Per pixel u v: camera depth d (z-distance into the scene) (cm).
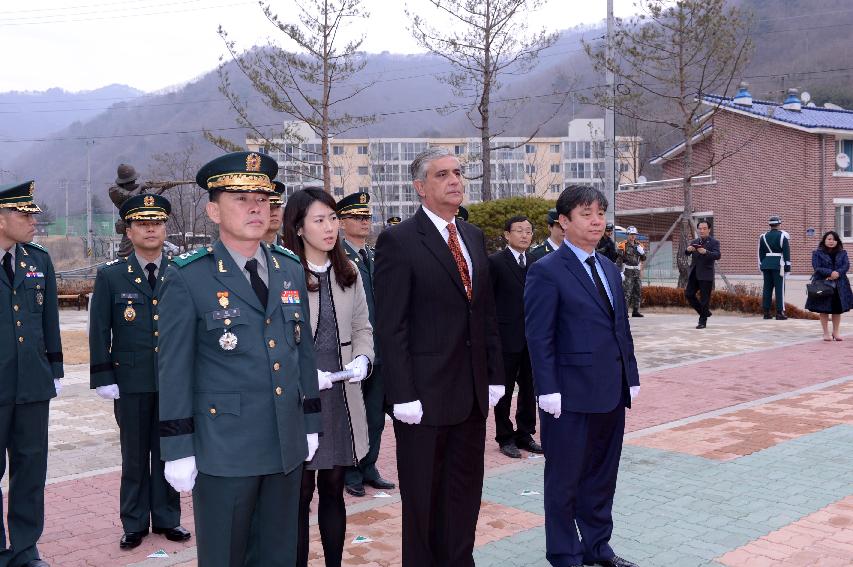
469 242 407
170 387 306
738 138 3506
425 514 385
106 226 8019
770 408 873
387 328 379
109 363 496
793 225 3344
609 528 448
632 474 632
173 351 308
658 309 2120
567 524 439
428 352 383
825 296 1373
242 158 316
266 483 327
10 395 452
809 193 3294
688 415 851
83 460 721
